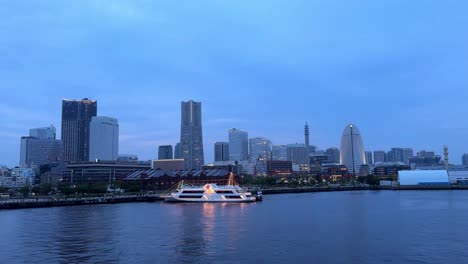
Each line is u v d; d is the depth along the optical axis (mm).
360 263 73312
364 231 107875
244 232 106812
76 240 95500
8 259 76750
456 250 83562
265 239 96000
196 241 93688
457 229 110875
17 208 183500
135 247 87000
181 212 163250
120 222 129125
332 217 140875
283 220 132625
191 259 76125
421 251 82688
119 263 73250
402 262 73938
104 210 173875
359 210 166875
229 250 83688
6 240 95750
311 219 135125
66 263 73500
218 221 130875
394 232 106062
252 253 80938
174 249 84812
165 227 116938
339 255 79188
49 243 91812
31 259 76688
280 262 73812
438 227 114875
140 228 115125
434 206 185750
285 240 94562
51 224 124375
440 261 74625
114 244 90312
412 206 186375
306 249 84625
